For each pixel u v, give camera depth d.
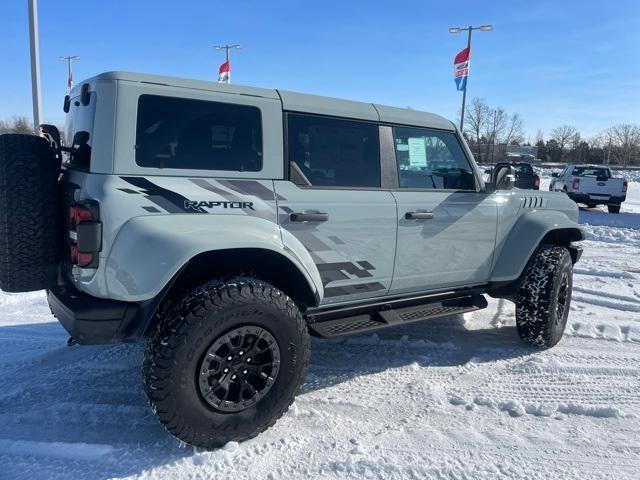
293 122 3.47
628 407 3.62
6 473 2.75
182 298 2.91
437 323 5.45
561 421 3.44
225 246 2.92
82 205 2.75
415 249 3.99
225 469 2.81
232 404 2.95
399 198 3.90
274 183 3.33
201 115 3.12
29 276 3.06
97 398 3.63
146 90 2.95
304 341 3.16
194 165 3.08
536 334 4.61
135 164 2.90
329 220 3.49
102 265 2.80
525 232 4.64
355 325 3.79
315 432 3.21
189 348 2.77
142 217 2.83
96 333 2.85
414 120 4.12
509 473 2.84
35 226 3.04
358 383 3.94
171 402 2.76
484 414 3.51
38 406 3.51
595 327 5.27
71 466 2.82
